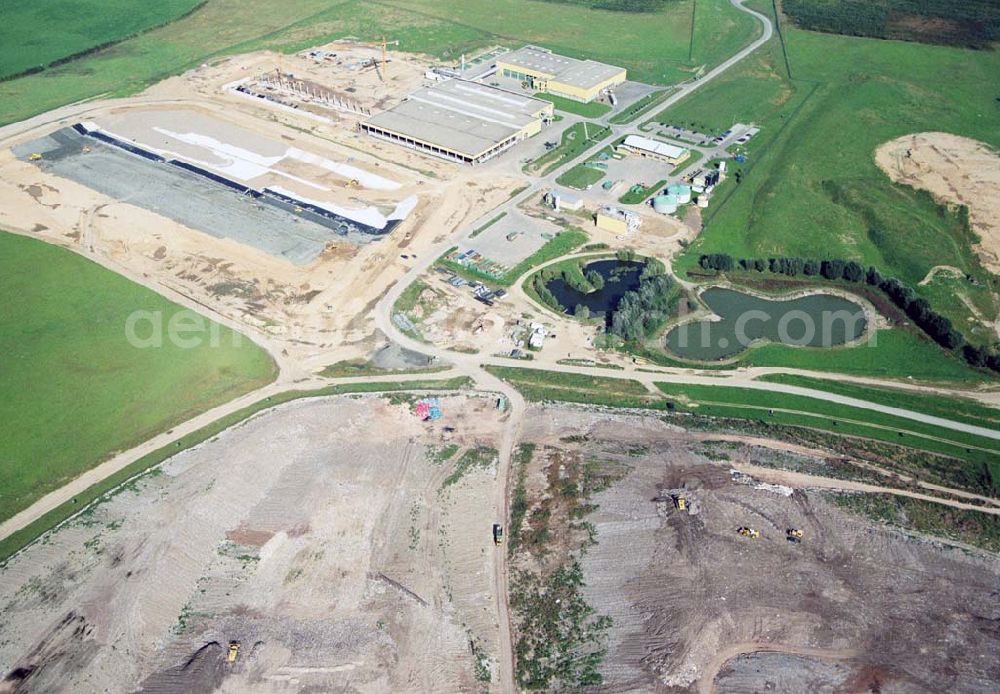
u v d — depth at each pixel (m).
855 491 107.75
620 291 156.12
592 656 90.69
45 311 149.88
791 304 151.88
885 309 149.12
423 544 105.50
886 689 83.25
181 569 102.94
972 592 93.25
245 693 88.56
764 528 100.12
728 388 132.38
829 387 132.25
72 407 129.75
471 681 90.50
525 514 108.50
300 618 96.69
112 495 114.88
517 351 141.50
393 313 150.88
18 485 116.81
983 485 112.06
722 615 90.44
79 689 90.38
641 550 98.94
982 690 82.81
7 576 103.69
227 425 127.38
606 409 128.62
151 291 155.38
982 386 131.88
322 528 107.75
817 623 89.44
